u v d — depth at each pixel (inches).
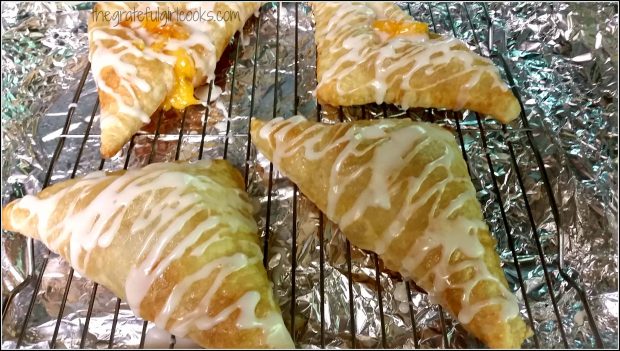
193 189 8.5
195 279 7.7
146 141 10.8
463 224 8.1
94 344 8.2
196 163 9.5
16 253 9.2
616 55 11.6
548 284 8.2
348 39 11.2
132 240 8.0
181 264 7.8
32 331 8.3
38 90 11.9
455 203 8.3
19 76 12.1
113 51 10.7
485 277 7.8
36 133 11.0
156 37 11.2
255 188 10.0
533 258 8.9
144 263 7.9
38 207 8.8
